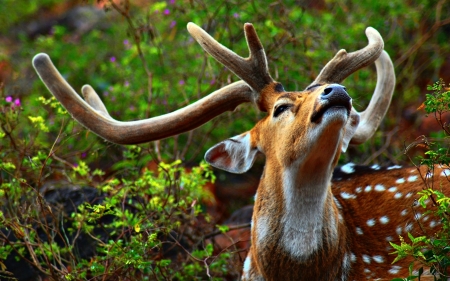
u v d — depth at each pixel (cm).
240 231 1279
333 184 1050
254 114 1460
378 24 1617
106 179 1305
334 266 934
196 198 1165
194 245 1176
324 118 822
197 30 968
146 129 966
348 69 947
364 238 986
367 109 1059
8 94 1642
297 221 904
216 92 972
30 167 1192
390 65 1064
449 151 945
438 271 845
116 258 988
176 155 1398
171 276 1084
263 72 946
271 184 918
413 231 973
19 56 2078
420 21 1719
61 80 969
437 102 865
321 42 1488
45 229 1062
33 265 1088
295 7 1583
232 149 979
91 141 1413
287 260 911
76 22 2383
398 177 1023
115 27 1991
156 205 1110
